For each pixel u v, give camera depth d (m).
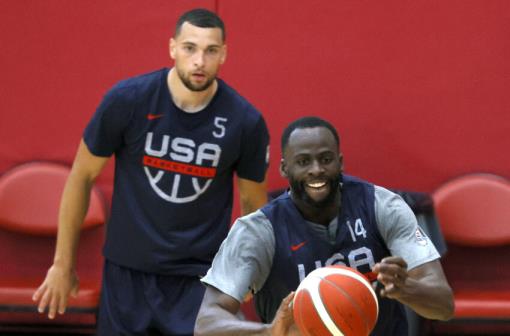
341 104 12.93
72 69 13.14
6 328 13.05
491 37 12.80
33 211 12.95
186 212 9.80
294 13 12.88
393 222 7.53
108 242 10.05
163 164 9.73
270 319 7.87
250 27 12.91
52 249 13.36
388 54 12.87
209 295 7.37
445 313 7.17
